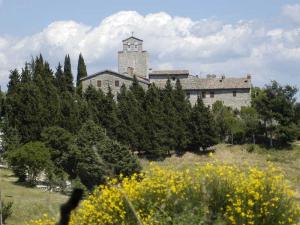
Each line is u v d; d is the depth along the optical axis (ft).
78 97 264.52
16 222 83.51
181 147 266.36
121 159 132.67
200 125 266.16
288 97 275.59
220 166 42.57
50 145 183.11
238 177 42.01
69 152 156.97
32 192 135.54
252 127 276.41
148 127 262.26
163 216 37.35
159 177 42.09
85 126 157.58
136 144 260.83
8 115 219.00
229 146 274.16
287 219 41.50
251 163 242.99
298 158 253.24
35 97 222.28
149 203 40.37
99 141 144.25
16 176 169.58
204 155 263.08
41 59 278.05
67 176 157.79
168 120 266.16
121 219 41.06
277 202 41.65
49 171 160.04
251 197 41.22
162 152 258.16
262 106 277.44
